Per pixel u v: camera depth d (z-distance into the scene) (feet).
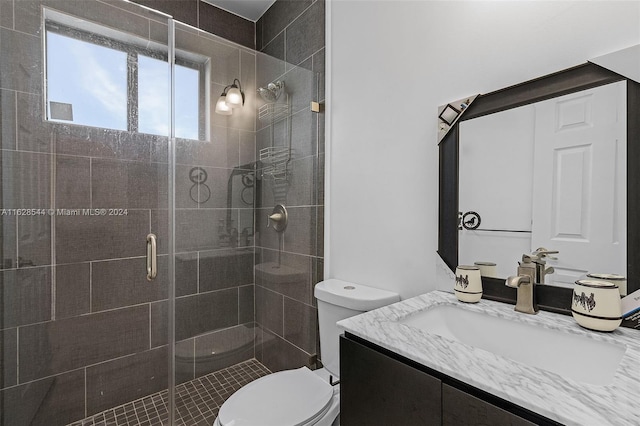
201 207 5.68
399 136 4.43
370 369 2.59
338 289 4.67
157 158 5.47
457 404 1.98
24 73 4.59
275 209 6.08
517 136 3.22
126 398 5.55
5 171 4.54
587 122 2.78
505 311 3.03
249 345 6.10
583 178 2.80
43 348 4.88
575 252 2.84
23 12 4.55
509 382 1.85
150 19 5.30
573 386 1.80
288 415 3.64
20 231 4.68
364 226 4.95
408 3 4.32
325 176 5.62
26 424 4.73
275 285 6.11
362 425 2.65
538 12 3.10
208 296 5.74
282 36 6.79
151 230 5.51
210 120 5.70
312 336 5.68
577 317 2.57
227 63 5.80
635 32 2.54
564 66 2.93
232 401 3.91
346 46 5.28
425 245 4.10
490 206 3.43
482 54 3.53
